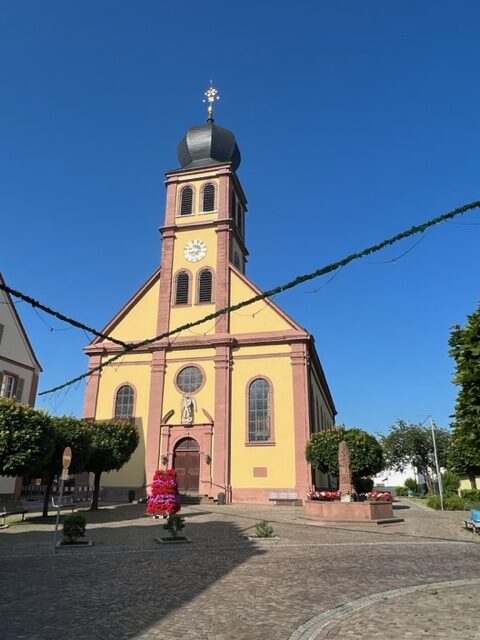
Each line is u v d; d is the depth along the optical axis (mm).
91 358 39156
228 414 35594
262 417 35312
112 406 37750
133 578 11062
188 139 45625
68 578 11086
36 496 40844
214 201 41688
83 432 26109
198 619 7910
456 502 35656
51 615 8172
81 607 8656
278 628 7422
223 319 37781
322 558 13641
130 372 38406
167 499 24516
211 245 40344
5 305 32312
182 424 36031
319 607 8523
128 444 30500
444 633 7070
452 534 19328
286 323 36906
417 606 8453
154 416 36656
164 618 7973
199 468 35219
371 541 17203
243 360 36781
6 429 21500
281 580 10773
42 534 18969
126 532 19250
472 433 13031
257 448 34594
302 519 23875
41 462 22375
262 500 33344
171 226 41219
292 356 35906
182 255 40562
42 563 13031
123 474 36031
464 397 12945
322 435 32281
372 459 31141
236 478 34281
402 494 74750
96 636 7141
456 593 9336
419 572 11539
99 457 28703
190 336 37844
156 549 15273
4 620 7910
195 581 10727
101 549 15258
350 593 9500
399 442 70625
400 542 16953
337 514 23531
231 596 9367
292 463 33812
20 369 33562
